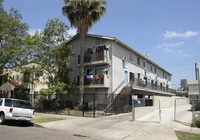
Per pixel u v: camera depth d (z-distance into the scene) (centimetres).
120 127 1085
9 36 2452
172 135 859
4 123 1168
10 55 2297
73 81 2284
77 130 1035
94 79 2072
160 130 977
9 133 838
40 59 2022
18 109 1120
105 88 2056
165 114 1566
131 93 2227
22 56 2262
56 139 771
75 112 1769
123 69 2306
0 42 2428
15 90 2912
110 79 2050
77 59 2362
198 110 1617
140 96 2662
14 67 2492
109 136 888
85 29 1966
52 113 1806
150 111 1730
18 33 2539
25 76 2206
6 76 2703
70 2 1931
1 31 2367
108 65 2084
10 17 2455
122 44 2278
